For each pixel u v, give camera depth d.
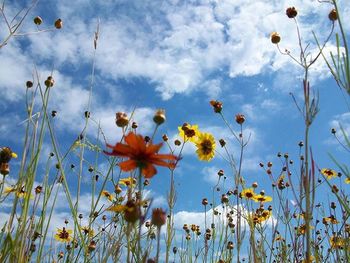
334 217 0.38
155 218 0.16
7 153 0.21
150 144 0.16
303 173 0.21
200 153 0.38
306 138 0.20
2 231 0.23
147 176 0.16
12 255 0.22
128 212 0.15
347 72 0.17
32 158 0.24
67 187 0.27
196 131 0.38
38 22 0.31
